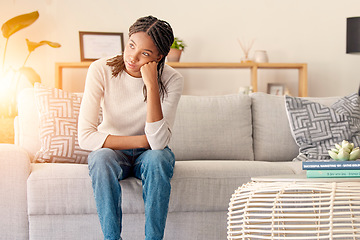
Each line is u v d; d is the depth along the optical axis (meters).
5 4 4.04
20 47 4.05
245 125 2.90
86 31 4.09
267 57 4.20
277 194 1.43
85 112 1.99
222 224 2.17
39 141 2.52
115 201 1.79
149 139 1.93
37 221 2.04
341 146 1.86
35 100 2.56
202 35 4.33
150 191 1.82
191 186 2.13
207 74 4.36
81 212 2.05
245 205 1.48
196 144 2.78
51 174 2.05
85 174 2.07
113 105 2.04
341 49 4.51
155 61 1.97
